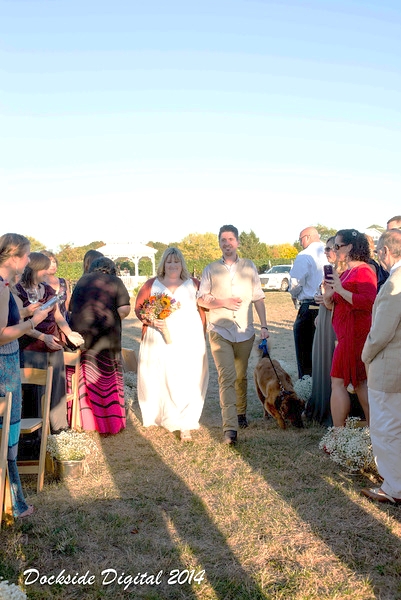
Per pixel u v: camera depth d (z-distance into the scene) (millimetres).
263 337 6066
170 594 3016
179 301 5695
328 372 5906
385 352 3877
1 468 3523
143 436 5738
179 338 5609
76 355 5625
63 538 3580
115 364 5820
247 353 5875
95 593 3016
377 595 2973
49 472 4598
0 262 3555
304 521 3783
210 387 8172
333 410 5000
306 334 6832
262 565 3266
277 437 5609
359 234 4949
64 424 5203
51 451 4555
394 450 3932
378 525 3697
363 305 4734
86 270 6613
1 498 3539
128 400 6820
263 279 32469
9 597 2682
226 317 5629
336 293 4926
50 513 3945
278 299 25109
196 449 5277
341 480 4469
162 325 5488
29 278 4969
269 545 3477
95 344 5703
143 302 5625
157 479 4551
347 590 2988
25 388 4996
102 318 5711
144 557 3371
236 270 5770
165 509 4008
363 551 3381
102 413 5703
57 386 5133
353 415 5766
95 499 4172
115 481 4523
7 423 3514
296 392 6551
